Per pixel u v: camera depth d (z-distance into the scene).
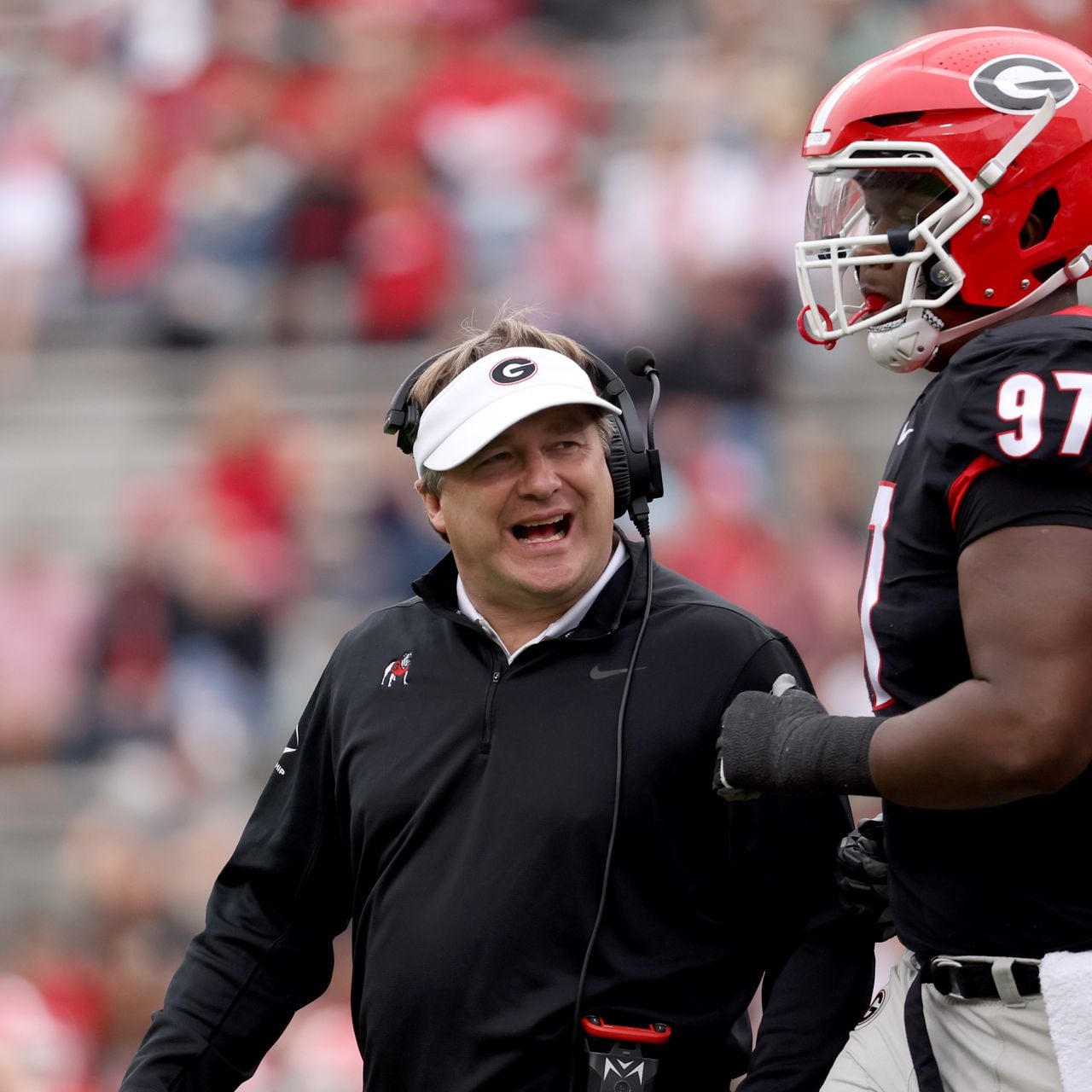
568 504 9.15
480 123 34.66
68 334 34.94
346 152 34.72
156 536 30.34
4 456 34.19
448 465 9.04
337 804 9.71
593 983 8.78
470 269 33.69
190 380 34.19
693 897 8.96
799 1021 8.80
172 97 36.59
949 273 7.93
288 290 34.22
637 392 31.11
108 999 25.53
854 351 31.47
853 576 28.25
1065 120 7.84
